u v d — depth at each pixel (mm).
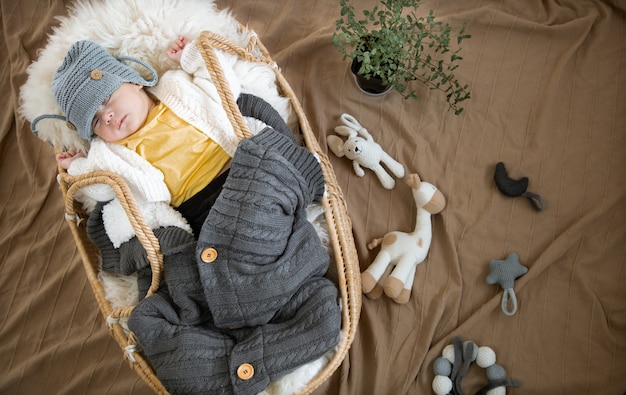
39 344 1639
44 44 1939
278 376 1279
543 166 1647
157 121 1543
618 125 1655
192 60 1543
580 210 1583
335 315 1312
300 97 1830
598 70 1723
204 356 1294
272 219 1340
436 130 1721
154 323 1325
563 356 1454
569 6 1803
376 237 1656
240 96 1587
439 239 1617
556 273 1534
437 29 1799
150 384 1360
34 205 1780
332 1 1893
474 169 1673
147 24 1600
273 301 1317
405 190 1676
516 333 1497
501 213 1614
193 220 1560
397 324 1538
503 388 1417
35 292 1704
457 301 1533
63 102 1452
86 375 1561
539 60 1768
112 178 1355
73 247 1733
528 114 1714
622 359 1419
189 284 1371
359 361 1516
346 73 1796
